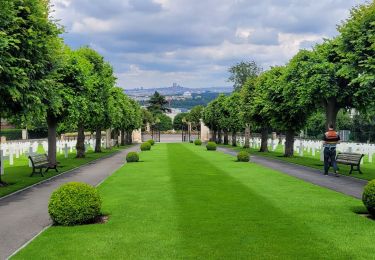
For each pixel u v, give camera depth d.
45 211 12.49
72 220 10.33
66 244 8.79
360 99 26.45
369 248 8.45
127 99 62.62
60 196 10.39
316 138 68.88
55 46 20.17
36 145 39.47
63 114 25.78
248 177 19.94
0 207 13.16
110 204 13.05
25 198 14.82
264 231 9.70
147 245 8.68
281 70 36.06
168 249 8.41
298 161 30.08
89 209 10.44
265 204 12.88
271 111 35.09
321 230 9.80
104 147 56.72
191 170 23.31
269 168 24.64
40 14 18.42
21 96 16.66
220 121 65.50
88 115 30.50
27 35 16.95
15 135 74.62
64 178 20.48
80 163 29.08
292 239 9.05
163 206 12.65
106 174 22.23
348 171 22.84
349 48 20.95
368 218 11.05
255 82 44.34
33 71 17.38
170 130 134.62
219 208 12.28
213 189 15.99
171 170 23.36
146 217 11.17
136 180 18.97
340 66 25.31
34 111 18.48
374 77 18.47
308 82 26.02
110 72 39.72
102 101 36.12
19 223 10.94
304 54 30.97
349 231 9.72
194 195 14.59
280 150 48.44
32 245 8.74
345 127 62.25
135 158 29.61
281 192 15.27
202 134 92.88
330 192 15.35
